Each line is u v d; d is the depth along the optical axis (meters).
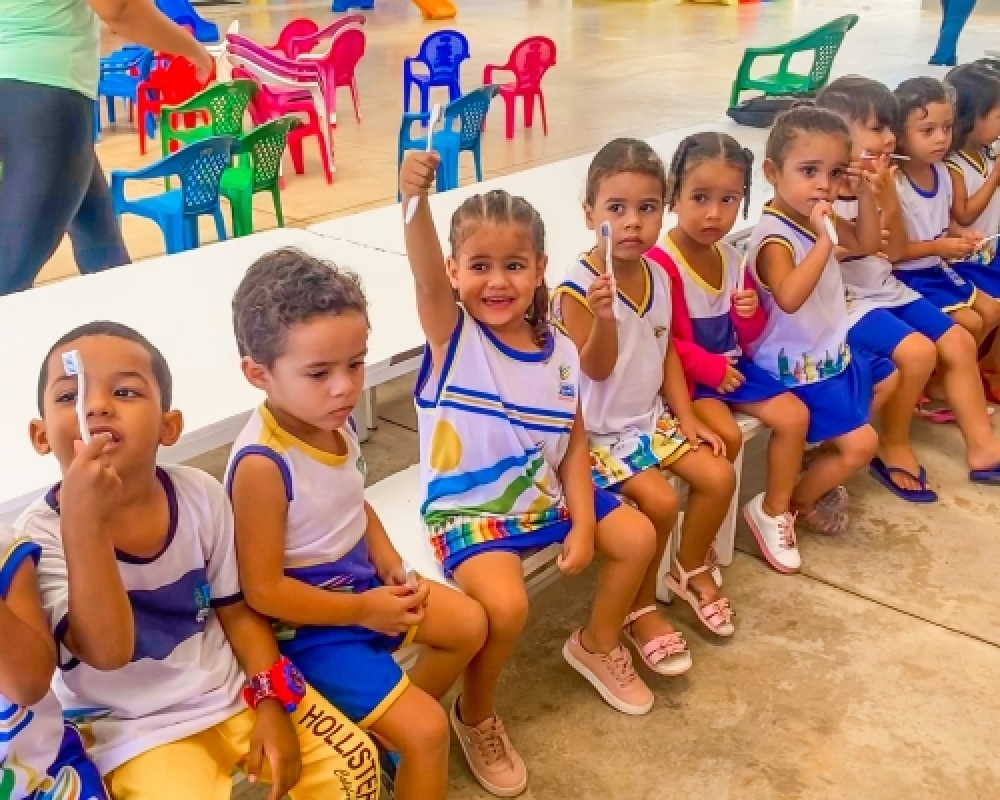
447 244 2.95
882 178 2.88
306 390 1.51
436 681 1.79
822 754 2.02
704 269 2.44
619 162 2.13
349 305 1.52
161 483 1.44
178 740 1.39
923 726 2.09
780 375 2.63
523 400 1.91
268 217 5.14
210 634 1.51
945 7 8.63
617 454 2.21
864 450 2.60
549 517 1.96
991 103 3.26
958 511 2.87
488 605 1.79
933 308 3.04
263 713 1.46
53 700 1.31
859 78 3.03
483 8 14.27
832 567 2.61
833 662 2.27
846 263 3.00
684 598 2.38
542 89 8.55
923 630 2.38
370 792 1.51
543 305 1.93
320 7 13.79
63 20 2.83
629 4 15.23
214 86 5.02
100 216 3.24
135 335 1.39
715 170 2.29
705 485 2.24
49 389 1.32
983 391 3.04
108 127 6.99
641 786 1.94
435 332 1.86
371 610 1.62
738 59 10.10
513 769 1.92
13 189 2.92
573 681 2.21
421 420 1.96
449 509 1.92
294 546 1.59
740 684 2.21
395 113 7.59
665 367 2.35
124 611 1.26
